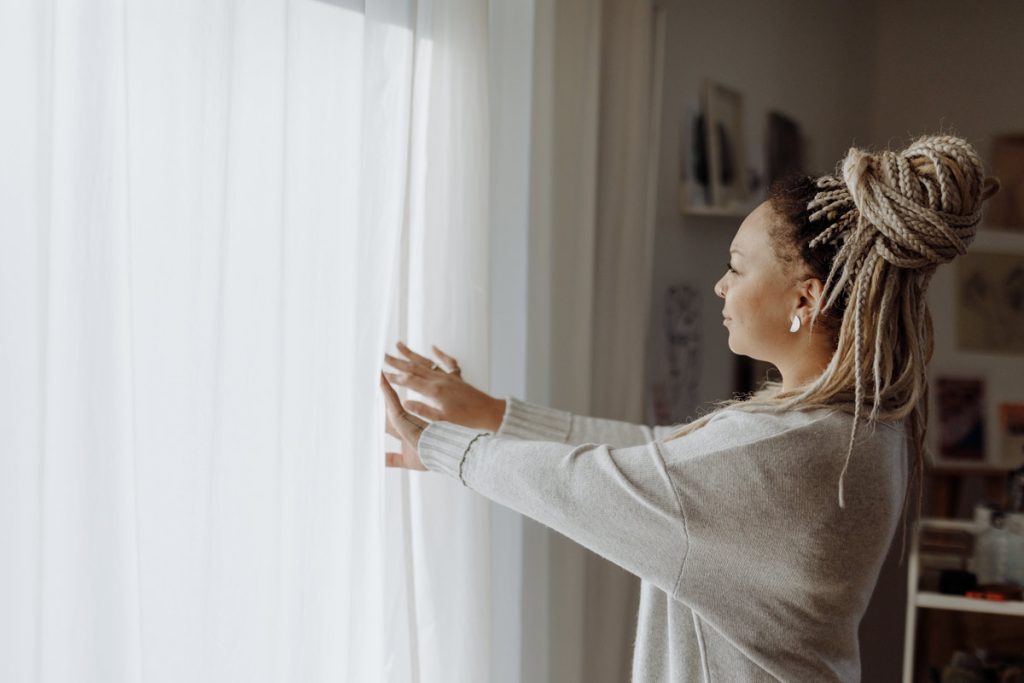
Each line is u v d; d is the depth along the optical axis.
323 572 1.52
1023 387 2.93
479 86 1.72
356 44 1.54
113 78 1.20
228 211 1.35
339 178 1.53
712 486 1.21
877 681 2.96
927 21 3.12
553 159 2.04
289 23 1.42
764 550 1.22
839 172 1.34
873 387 1.26
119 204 1.21
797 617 1.25
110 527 1.21
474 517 1.75
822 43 3.04
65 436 1.19
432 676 1.71
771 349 1.36
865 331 1.23
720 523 1.22
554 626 2.09
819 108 3.05
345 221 1.54
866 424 1.26
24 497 1.13
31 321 1.13
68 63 1.18
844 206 1.28
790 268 1.31
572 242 2.10
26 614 1.14
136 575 1.24
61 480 1.19
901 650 2.92
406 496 1.61
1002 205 2.99
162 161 1.29
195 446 1.33
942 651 2.81
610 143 2.21
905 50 3.15
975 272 2.96
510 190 2.02
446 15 1.68
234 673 1.40
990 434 2.91
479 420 1.63
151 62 1.28
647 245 2.36
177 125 1.30
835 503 1.22
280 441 1.43
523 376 2.06
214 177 1.33
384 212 1.55
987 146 3.05
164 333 1.30
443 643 1.72
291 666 1.47
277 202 1.42
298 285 1.48
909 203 1.20
